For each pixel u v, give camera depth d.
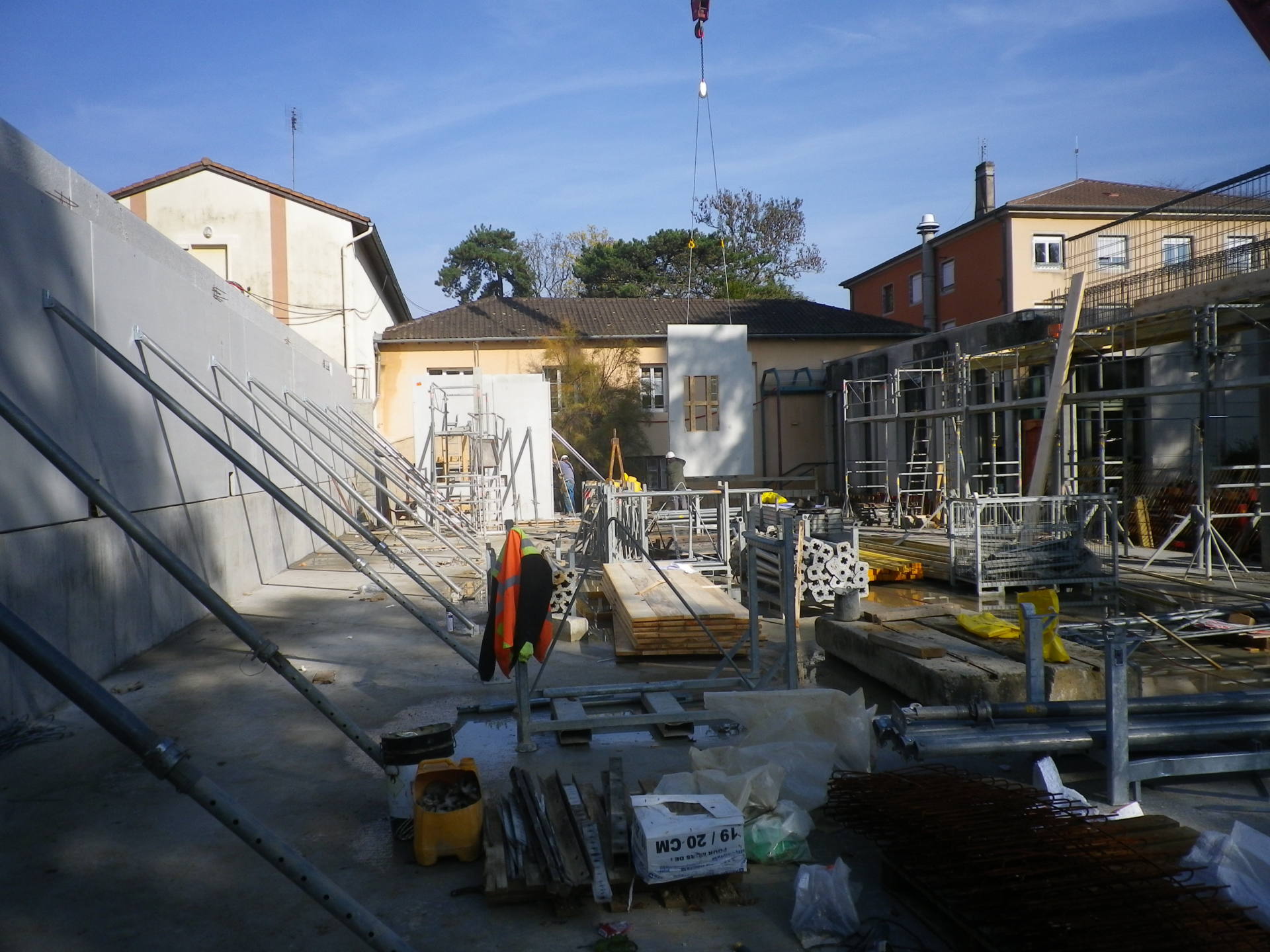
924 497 20.88
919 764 5.49
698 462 24.14
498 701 6.96
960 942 3.35
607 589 10.54
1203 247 14.93
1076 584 11.67
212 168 27.52
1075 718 5.18
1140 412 17.44
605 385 29.47
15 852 4.41
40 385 7.23
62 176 7.96
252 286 27.62
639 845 3.84
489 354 30.89
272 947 3.53
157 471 9.78
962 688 6.07
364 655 8.82
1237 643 8.45
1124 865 3.46
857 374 25.89
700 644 8.31
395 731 6.41
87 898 3.94
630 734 6.29
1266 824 4.48
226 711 6.92
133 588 8.78
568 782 4.81
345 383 23.56
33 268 7.23
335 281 27.92
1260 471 13.27
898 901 3.75
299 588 13.41
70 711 6.84
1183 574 12.73
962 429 17.31
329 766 5.68
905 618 8.26
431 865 4.23
